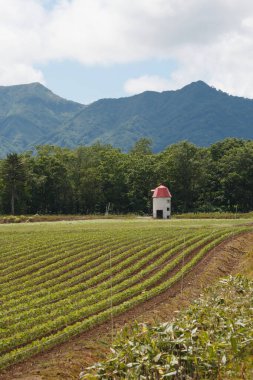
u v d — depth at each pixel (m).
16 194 119.31
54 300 29.66
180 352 15.12
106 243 52.09
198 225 72.00
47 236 57.41
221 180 125.50
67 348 21.92
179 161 125.06
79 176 132.75
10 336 23.16
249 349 16.56
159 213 91.75
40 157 130.00
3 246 49.97
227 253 48.66
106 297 30.55
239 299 22.75
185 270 39.19
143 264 41.59
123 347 15.36
